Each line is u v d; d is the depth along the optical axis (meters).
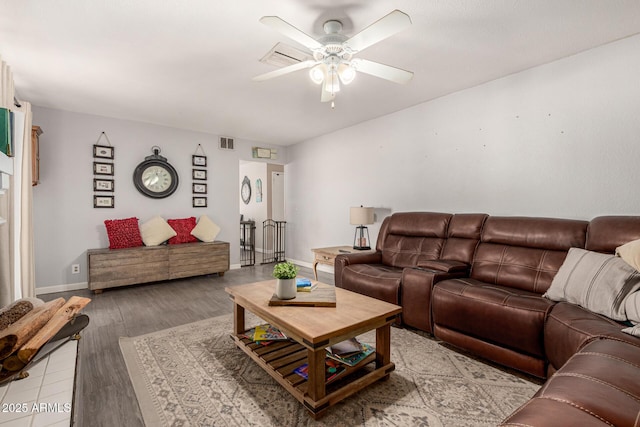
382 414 1.63
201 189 5.17
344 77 2.22
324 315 1.83
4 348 1.14
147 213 4.66
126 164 4.47
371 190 4.54
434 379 1.97
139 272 4.10
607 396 0.92
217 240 5.35
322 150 5.43
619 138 2.42
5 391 1.09
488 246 2.82
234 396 1.78
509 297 2.08
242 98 3.62
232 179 5.54
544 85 2.81
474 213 3.19
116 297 3.73
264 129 5.05
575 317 1.67
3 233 2.02
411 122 3.96
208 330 2.72
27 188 2.62
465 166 3.41
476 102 3.30
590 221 2.36
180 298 3.70
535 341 1.88
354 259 3.43
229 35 2.30
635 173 2.35
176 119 4.46
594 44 2.47
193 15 2.06
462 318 2.25
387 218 3.88
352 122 4.66
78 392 1.24
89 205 4.20
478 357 2.26
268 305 2.00
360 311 1.90
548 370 1.85
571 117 2.66
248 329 2.43
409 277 2.68
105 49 2.49
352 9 2.02
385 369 1.91
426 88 3.37
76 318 1.64
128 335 2.62
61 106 3.88
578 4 1.96
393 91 3.44
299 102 3.76
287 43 2.41
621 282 1.67
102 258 3.84
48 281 3.93
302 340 1.61
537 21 2.15
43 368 1.26
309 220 5.77
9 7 1.95
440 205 3.66
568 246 2.34
